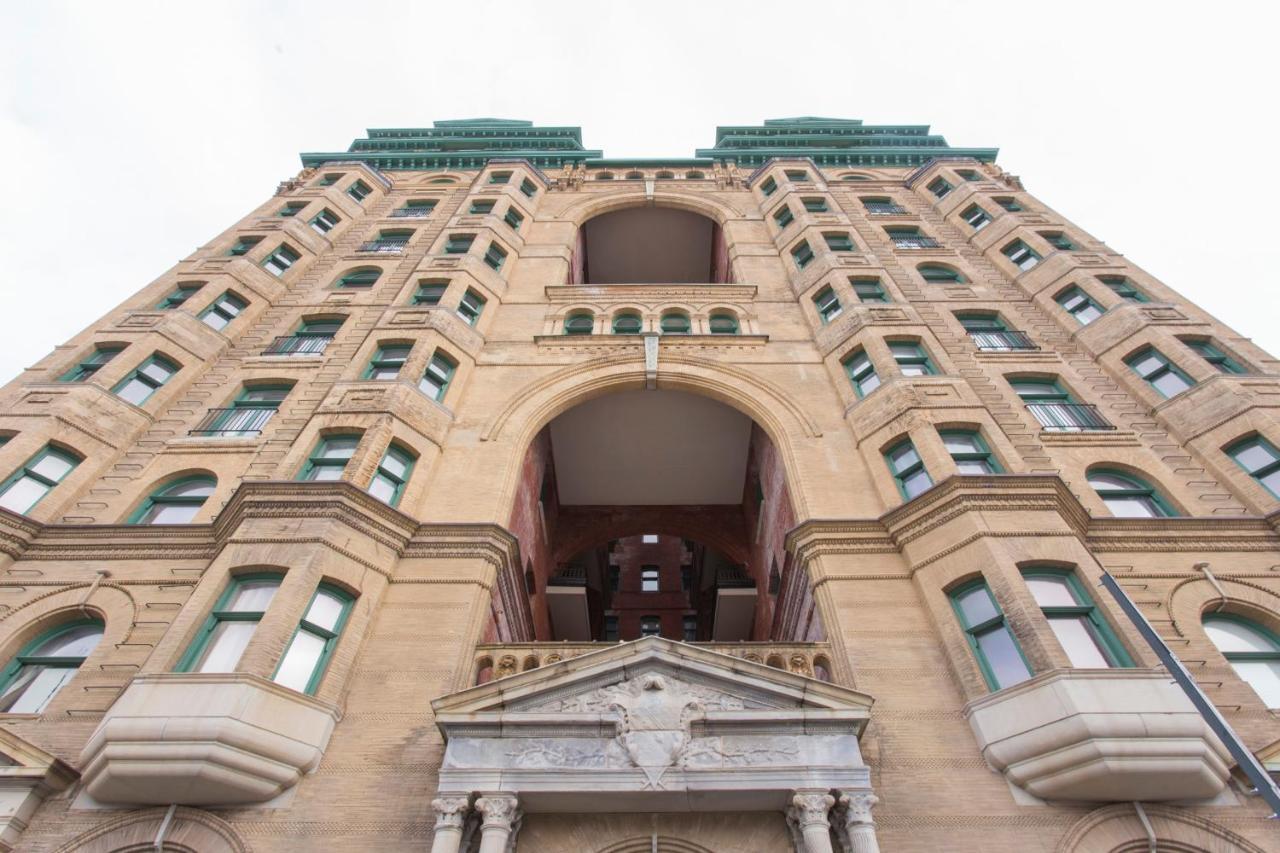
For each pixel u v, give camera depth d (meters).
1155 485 15.95
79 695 11.35
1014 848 9.52
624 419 23.38
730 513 27.06
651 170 39.12
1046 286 23.62
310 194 30.30
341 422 16.25
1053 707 10.22
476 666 12.54
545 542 24.55
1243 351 19.03
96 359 18.95
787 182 33.25
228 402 18.61
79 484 15.38
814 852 8.89
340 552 13.01
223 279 22.62
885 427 16.80
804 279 24.75
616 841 9.77
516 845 9.62
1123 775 9.62
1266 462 15.79
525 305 23.86
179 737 9.71
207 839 9.65
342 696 11.42
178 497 15.60
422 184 36.38
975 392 18.06
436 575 13.68
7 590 13.12
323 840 9.62
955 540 13.31
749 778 9.65
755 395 19.30
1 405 16.39
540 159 39.97
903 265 26.05
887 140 44.03
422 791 10.16
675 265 37.19
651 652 11.11
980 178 33.38
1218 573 13.47
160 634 12.45
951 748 10.72
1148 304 21.14
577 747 10.04
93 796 9.89
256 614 11.93
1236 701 11.13
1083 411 18.30
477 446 17.23
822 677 13.19
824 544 14.26
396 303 21.88
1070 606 12.15
